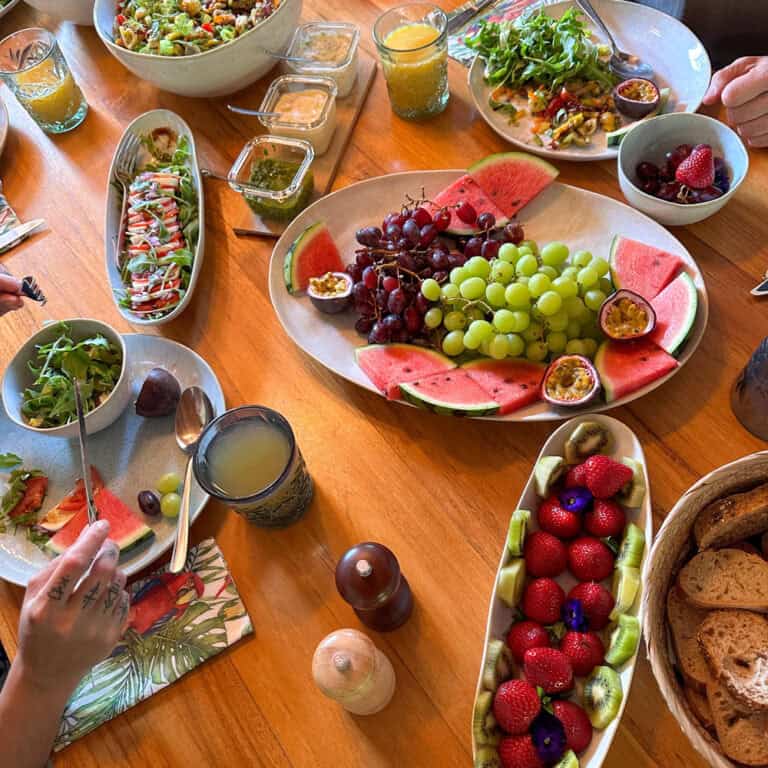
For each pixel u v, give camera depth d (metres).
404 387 1.04
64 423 1.11
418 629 0.90
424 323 1.11
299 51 1.48
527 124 1.34
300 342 1.16
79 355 1.12
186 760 0.86
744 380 0.93
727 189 1.12
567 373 1.01
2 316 1.33
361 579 0.79
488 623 0.83
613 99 1.30
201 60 1.37
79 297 1.33
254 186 1.29
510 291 1.03
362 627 0.92
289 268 1.21
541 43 1.32
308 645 0.92
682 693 0.72
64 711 0.90
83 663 0.84
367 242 1.16
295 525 1.01
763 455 0.74
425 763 0.82
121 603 0.88
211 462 0.95
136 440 1.13
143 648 0.94
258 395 1.15
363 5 1.64
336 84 1.43
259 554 0.99
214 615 0.95
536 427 1.03
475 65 1.39
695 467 0.96
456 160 1.35
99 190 1.49
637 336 1.00
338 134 1.42
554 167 1.23
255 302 1.26
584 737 0.76
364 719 0.86
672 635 0.78
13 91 1.53
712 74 1.34
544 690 0.77
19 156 1.59
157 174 1.39
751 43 1.47
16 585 1.02
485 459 1.02
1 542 1.06
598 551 0.86
